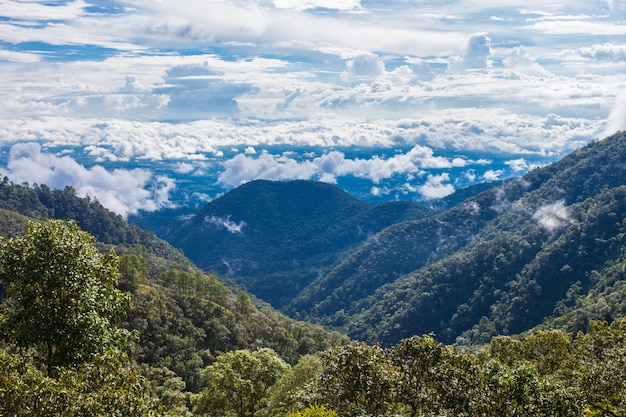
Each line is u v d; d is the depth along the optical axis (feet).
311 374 127.65
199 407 143.33
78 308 51.78
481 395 65.36
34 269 50.14
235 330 341.00
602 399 80.18
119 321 59.57
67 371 46.29
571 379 91.76
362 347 67.41
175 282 382.01
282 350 352.08
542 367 108.06
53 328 51.11
